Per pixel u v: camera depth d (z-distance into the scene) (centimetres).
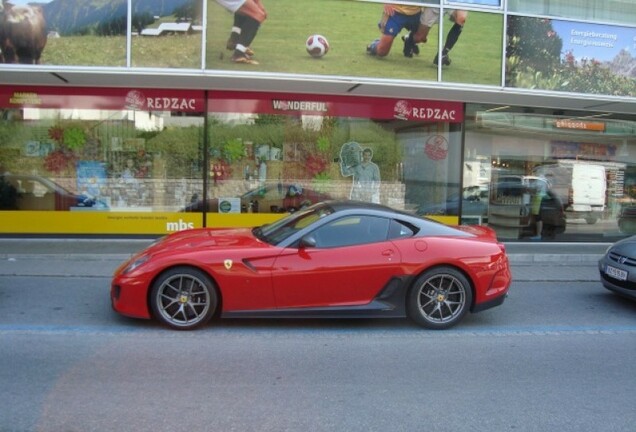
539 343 583
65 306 671
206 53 959
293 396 427
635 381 480
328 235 601
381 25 1002
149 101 1123
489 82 1048
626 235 1343
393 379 469
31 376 454
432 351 546
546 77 1073
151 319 621
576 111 1284
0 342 536
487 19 1038
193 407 402
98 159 1134
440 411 407
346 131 1186
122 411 393
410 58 1016
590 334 621
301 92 1147
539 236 1298
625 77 1112
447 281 615
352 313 592
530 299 787
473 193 1248
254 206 1176
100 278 835
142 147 1141
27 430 361
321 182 1191
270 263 579
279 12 970
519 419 397
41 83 1088
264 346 545
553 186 1295
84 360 493
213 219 1167
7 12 927
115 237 1148
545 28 1065
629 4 1102
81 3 938
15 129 1107
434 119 1195
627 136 1324
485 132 1240
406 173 1216
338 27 988
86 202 1137
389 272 594
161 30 952
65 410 392
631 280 720
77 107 1117
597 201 1324
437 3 1015
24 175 1118
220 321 622
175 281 578
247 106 1145
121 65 949
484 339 591
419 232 623
